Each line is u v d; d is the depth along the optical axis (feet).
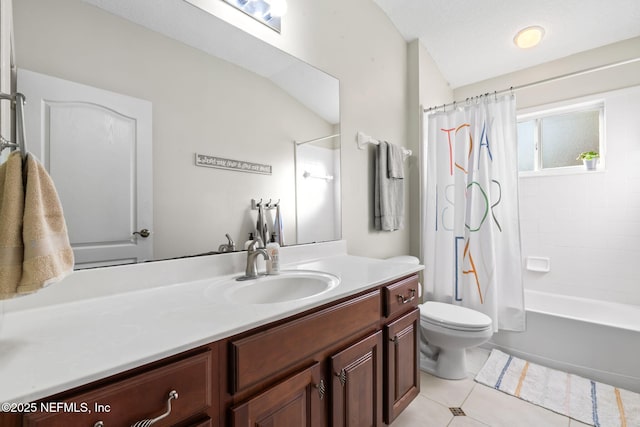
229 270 4.08
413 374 4.65
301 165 5.21
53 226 2.02
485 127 6.91
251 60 4.48
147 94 3.45
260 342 2.48
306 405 2.88
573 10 6.63
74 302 2.85
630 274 7.29
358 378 3.50
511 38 7.70
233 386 2.30
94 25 3.09
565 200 8.16
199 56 3.91
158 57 3.55
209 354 2.17
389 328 4.04
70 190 2.92
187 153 3.78
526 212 8.75
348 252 6.16
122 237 3.24
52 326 2.29
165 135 3.59
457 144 7.27
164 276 3.47
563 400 5.24
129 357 1.82
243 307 2.76
